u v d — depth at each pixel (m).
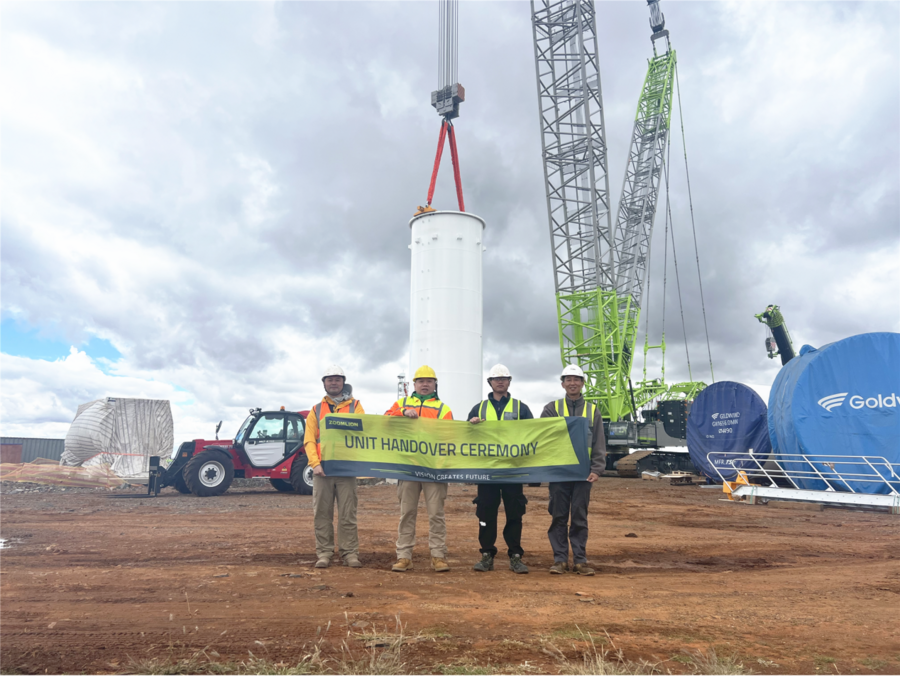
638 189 43.72
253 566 6.03
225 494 16.48
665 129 43.75
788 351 25.61
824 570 6.36
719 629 3.99
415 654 3.41
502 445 6.30
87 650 3.48
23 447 35.53
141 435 28.45
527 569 5.99
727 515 11.59
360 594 4.83
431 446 6.30
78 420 27.81
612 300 34.50
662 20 44.41
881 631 4.01
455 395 21.56
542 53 35.88
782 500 14.23
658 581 5.62
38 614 4.22
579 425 6.21
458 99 24.47
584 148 34.91
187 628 3.89
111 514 10.98
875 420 13.53
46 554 6.66
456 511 11.98
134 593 4.81
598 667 3.14
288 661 3.29
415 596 4.78
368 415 6.33
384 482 20.19
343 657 3.35
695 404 19.75
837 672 3.26
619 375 34.12
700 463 19.39
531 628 3.92
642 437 30.38
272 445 16.53
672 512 12.05
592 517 11.12
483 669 3.15
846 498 12.58
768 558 7.09
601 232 34.75
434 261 22.19
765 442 17.92
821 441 14.02
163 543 7.50
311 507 12.45
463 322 21.97
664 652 3.51
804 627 4.07
